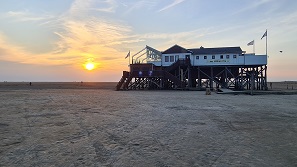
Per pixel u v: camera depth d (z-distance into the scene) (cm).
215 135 1055
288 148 851
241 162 705
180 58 5006
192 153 795
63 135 1062
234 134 1073
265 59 4741
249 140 966
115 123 1352
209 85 5534
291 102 2552
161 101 2659
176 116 1603
